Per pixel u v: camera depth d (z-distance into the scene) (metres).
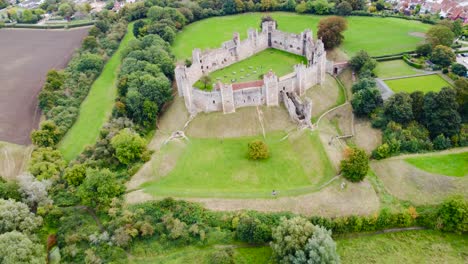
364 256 94.12
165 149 133.12
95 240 100.62
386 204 106.50
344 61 170.38
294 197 110.06
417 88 148.88
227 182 118.38
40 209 109.38
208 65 161.25
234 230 102.94
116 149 128.00
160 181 121.38
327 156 122.19
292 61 169.12
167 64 170.62
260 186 115.62
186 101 145.50
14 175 129.88
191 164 127.12
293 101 141.00
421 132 126.12
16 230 102.19
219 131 137.75
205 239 100.62
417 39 186.88
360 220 98.81
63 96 164.75
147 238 102.31
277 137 134.25
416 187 110.75
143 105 145.50
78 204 116.00
